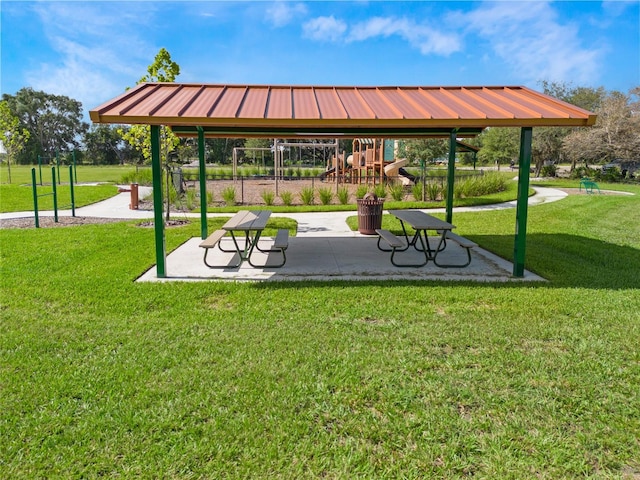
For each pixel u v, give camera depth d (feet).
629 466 7.90
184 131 28.73
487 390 10.28
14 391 9.99
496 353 12.12
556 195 62.75
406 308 15.53
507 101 20.95
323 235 31.42
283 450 8.15
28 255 23.43
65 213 43.09
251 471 7.63
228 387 10.24
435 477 7.54
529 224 36.55
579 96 112.27
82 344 12.42
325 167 115.24
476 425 8.93
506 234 31.78
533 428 8.94
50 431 8.61
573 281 19.20
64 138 291.58
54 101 286.87
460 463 7.88
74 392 9.94
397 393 10.06
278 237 22.40
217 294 17.22
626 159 91.97
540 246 27.53
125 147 253.03
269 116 17.13
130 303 15.93
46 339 12.77
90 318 14.49
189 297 16.65
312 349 12.24
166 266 21.66
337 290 17.49
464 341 12.83
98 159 251.19
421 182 62.75
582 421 9.15
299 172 102.83
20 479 7.34
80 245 26.27
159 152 18.99
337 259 23.58
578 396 10.04
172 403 9.55
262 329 13.62
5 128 77.41
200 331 13.47
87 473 7.52
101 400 9.66
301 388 10.21
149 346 12.37
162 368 11.12
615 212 43.80
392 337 13.07
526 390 10.29
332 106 19.80
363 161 86.69
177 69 37.22
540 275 20.26
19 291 17.15
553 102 19.94
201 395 9.86
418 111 18.78
